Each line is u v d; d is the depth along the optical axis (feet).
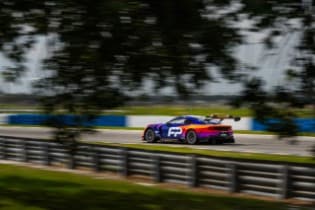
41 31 40.65
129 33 37.45
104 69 41.14
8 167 78.74
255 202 48.91
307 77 42.04
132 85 41.55
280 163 52.19
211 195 53.83
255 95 42.29
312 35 40.47
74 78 42.47
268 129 44.50
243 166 55.21
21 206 46.03
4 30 41.50
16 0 39.86
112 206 46.03
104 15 36.14
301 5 39.09
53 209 44.73
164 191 55.52
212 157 58.49
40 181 62.34
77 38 39.29
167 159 64.03
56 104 44.60
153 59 38.45
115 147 72.13
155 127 122.83
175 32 37.73
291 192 50.90
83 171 76.74
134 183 62.90
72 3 38.04
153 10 37.27
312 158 51.65
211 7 37.83
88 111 44.27
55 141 47.39
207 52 39.34
